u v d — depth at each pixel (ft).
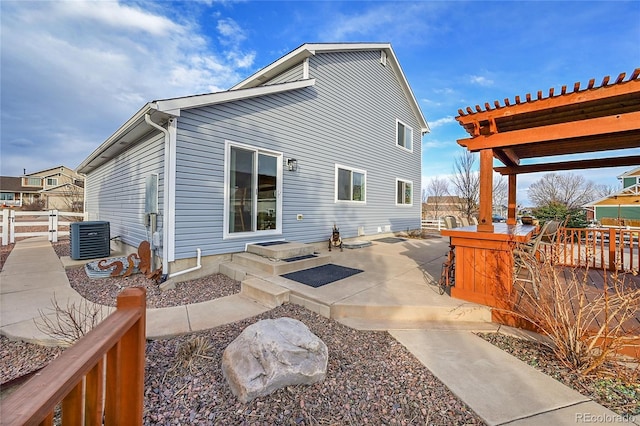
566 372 8.05
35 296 13.71
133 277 17.35
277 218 22.11
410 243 31.48
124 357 4.54
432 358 8.77
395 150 37.52
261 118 20.71
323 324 11.25
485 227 12.48
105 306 12.53
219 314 11.71
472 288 12.38
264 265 16.76
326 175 26.86
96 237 22.15
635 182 67.26
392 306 11.85
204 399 6.74
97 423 3.57
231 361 7.33
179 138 16.24
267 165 21.38
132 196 22.48
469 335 10.40
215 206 18.06
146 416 6.15
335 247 27.50
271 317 11.60
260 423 6.11
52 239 32.86
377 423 6.21
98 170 34.65
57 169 123.03
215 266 18.12
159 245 16.85
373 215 33.71
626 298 8.38
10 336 9.69
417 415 6.44
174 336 9.80
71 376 2.90
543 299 9.60
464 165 56.18
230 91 18.17
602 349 8.05
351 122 29.89
